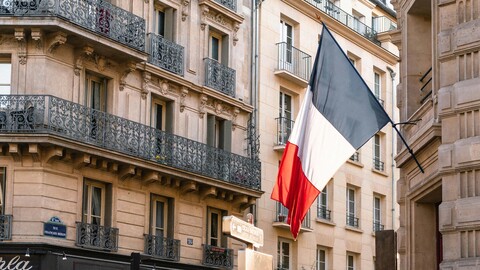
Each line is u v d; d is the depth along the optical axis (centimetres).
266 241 4134
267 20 4312
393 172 5259
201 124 3875
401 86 2106
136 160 3403
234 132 4056
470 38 1630
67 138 3098
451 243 1616
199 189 3803
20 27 3125
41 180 3094
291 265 4338
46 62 3161
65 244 3158
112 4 3425
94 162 3259
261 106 4219
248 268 1122
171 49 3719
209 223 3906
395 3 2216
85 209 3288
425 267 1967
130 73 3509
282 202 1794
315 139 1817
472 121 1611
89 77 3369
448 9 1700
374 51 5184
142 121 3566
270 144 4256
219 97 3944
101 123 3300
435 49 1764
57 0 3136
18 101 3108
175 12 3791
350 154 1802
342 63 1830
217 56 4062
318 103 1828
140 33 3494
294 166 1800
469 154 1592
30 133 3047
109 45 3294
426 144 1800
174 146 3638
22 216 3089
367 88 1811
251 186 4009
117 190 3403
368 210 5003
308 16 4612
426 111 1844
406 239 2002
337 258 4666
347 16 4991
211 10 3966
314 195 1798
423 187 1873
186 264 3684
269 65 4300
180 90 3759
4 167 3122
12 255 3083
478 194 1584
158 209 3656
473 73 1628
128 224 3450
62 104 3144
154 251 3550
